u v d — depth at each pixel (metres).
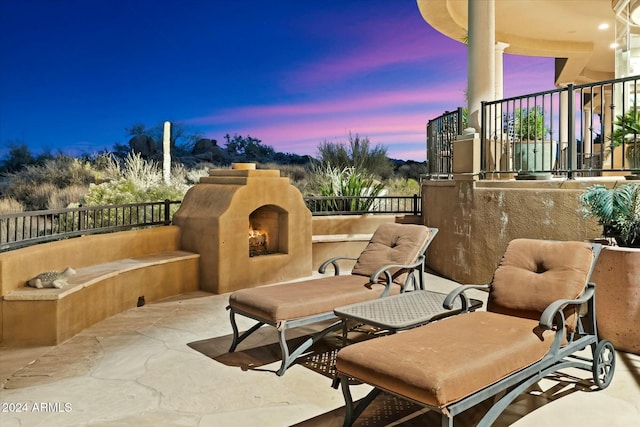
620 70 8.73
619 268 4.16
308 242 7.41
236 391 3.53
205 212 6.56
